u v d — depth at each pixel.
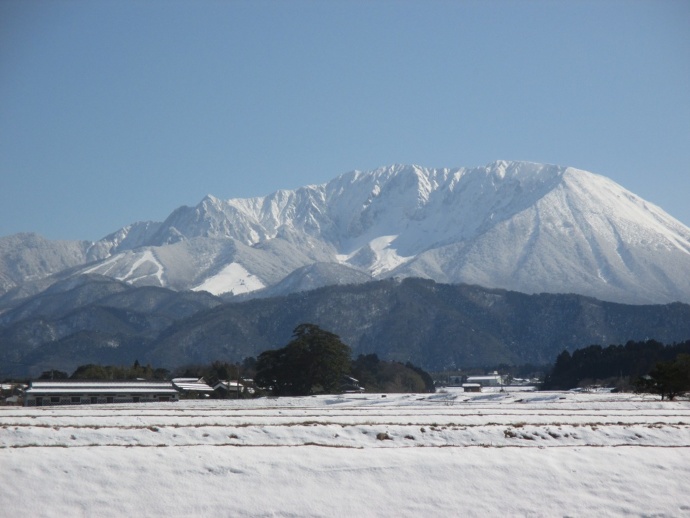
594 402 106.62
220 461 45.91
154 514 40.47
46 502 40.66
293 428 57.34
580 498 44.22
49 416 69.94
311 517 41.06
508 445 55.94
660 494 45.06
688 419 71.81
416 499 43.31
